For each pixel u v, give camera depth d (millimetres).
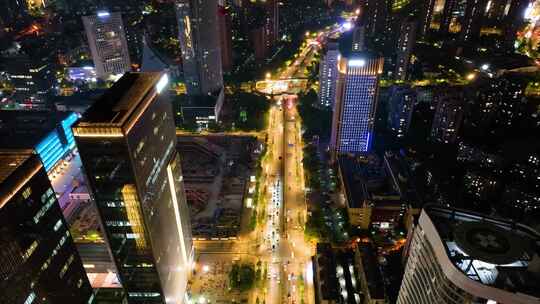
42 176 141375
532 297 105250
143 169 185000
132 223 189375
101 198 182125
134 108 174875
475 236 120250
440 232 130375
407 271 155375
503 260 113812
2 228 121312
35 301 137250
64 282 155250
